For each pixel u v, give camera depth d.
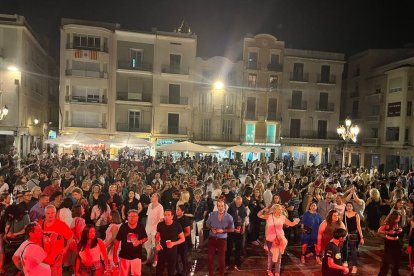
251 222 11.30
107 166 16.97
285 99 42.22
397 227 8.10
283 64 41.84
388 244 8.12
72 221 7.45
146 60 37.28
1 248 7.64
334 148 43.22
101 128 35.88
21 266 5.83
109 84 36.28
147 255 9.20
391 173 20.55
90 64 35.62
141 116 37.31
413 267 8.77
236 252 9.23
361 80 44.81
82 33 35.16
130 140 21.42
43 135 40.28
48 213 6.42
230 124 40.72
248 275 8.84
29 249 5.82
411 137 37.16
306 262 9.95
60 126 35.12
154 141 36.91
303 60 42.56
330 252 6.54
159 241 7.41
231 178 14.12
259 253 10.58
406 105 37.28
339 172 20.30
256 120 41.00
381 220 12.43
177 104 37.44
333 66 43.38
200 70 39.78
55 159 19.22
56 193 8.66
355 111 45.84
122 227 7.06
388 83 39.88
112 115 36.34
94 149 33.16
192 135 39.00
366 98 43.34
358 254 10.71
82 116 35.66
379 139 40.53
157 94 37.28
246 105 40.91
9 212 7.75
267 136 41.53
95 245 6.54
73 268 7.66
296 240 11.94
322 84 43.00
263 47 41.25
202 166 20.12
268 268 8.63
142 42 37.06
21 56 30.73
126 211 9.72
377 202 12.70
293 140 41.97
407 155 36.69
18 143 30.48
